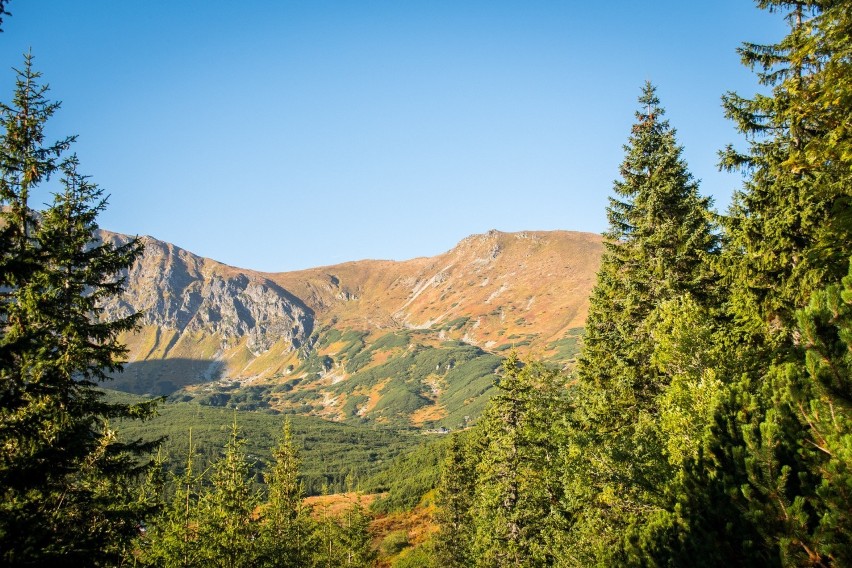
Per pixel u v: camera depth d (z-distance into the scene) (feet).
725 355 52.60
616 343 79.00
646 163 76.43
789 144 51.62
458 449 167.53
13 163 48.42
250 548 97.66
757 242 51.83
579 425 77.97
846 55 38.88
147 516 53.93
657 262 68.85
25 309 44.68
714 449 28.86
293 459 154.92
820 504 21.71
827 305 22.26
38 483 33.60
